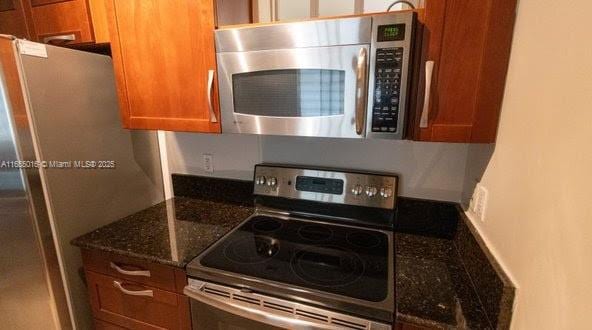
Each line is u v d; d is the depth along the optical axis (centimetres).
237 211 148
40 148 105
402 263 102
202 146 158
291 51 94
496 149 85
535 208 63
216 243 115
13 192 103
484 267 83
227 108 107
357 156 132
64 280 117
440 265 101
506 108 80
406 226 128
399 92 85
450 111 86
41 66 104
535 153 64
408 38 81
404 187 127
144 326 116
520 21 75
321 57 91
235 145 152
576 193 50
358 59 86
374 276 95
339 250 112
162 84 116
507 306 70
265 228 129
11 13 135
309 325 85
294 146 141
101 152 130
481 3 78
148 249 110
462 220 108
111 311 120
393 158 127
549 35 61
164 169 167
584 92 50
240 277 94
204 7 102
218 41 102
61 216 115
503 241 77
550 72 60
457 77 83
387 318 80
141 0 110
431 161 122
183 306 106
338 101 93
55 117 110
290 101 99
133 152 147
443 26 81
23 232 107
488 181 90
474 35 80
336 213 135
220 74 105
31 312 117
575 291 49
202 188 162
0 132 98
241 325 97
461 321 76
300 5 129
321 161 138
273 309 90
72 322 122
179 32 108
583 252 48
